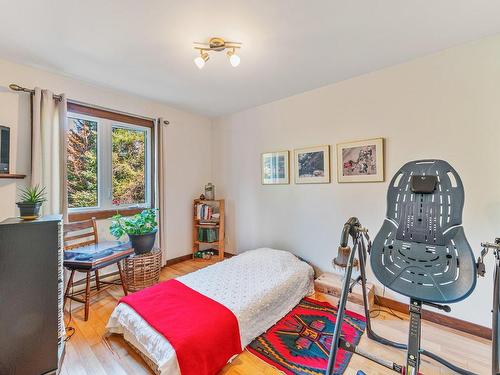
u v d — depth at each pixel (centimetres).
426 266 124
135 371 152
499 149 178
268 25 166
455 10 151
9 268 133
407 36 179
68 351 169
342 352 168
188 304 177
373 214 239
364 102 243
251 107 346
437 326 199
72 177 260
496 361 110
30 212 152
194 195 381
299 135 296
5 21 160
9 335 133
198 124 386
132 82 260
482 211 184
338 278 254
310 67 228
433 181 134
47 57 208
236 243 373
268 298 198
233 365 159
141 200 324
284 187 312
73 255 215
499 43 177
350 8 150
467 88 189
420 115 211
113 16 156
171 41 185
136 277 263
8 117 212
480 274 115
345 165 256
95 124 279
